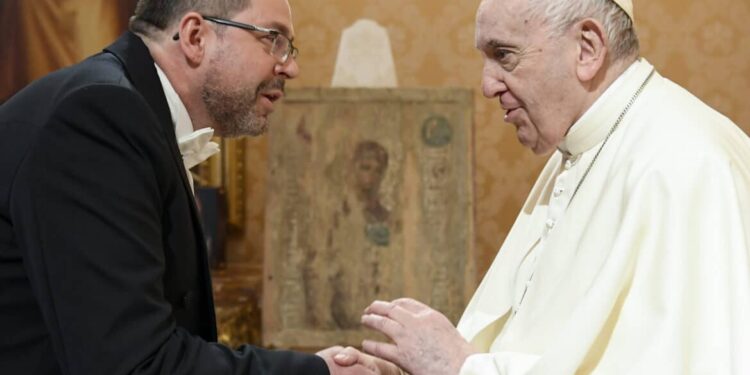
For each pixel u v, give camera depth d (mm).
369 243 4402
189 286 2002
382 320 2133
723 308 1782
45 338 1830
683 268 1832
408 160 4434
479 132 6074
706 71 6055
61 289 1712
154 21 2088
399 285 4371
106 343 1706
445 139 4434
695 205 1889
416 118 4461
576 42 2135
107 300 1715
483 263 6070
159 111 1958
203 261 2059
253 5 2100
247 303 5473
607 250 1989
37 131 1776
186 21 2047
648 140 2033
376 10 6094
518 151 6059
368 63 4855
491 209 6070
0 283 1814
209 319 2076
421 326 2109
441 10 6078
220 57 2074
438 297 4352
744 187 1931
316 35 6098
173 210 1933
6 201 1774
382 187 4430
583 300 1883
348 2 6102
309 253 4410
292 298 4387
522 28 2145
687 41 6059
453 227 4383
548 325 2023
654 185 1938
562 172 2330
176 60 2068
